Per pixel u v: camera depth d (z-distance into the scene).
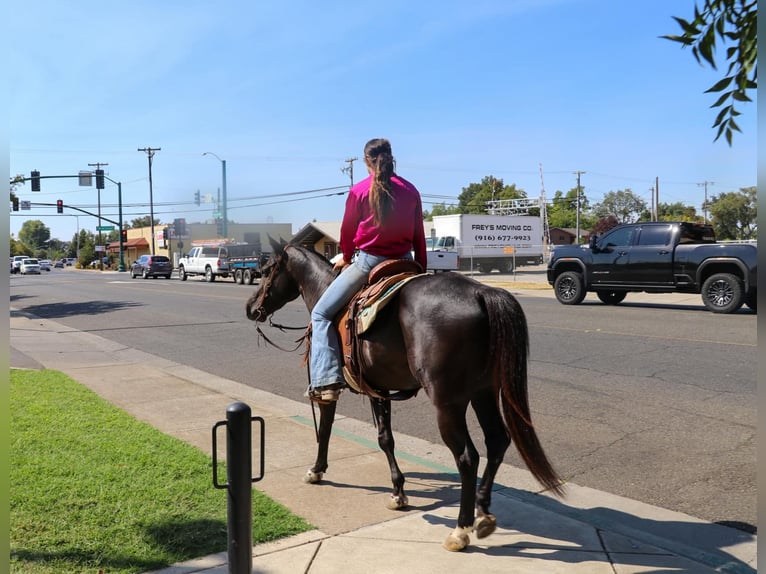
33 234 169.00
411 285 3.99
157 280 43.19
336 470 5.52
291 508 4.65
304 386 9.31
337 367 4.44
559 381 8.83
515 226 48.34
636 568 3.76
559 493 3.69
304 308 20.27
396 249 4.44
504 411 3.60
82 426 6.55
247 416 3.14
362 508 4.66
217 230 57.06
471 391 3.77
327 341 4.46
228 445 3.14
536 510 4.63
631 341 11.85
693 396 7.89
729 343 11.38
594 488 5.17
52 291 31.64
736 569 3.77
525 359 3.61
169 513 4.38
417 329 3.81
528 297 22.83
